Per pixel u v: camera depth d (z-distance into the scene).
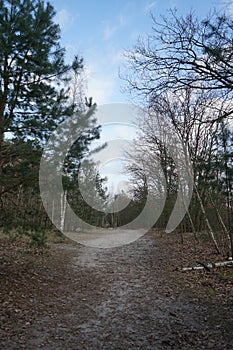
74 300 6.79
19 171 7.35
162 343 4.55
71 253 14.17
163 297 7.05
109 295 7.29
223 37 5.73
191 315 5.79
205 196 16.14
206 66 5.99
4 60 7.27
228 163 8.65
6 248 12.12
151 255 14.16
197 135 14.99
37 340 4.58
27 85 7.82
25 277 8.16
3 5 7.13
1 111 7.48
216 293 7.07
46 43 7.75
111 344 4.51
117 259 13.03
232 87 6.12
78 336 4.80
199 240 16.94
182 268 10.07
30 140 7.80
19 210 8.11
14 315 5.49
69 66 8.32
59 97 8.32
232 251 10.88
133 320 5.57
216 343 4.51
